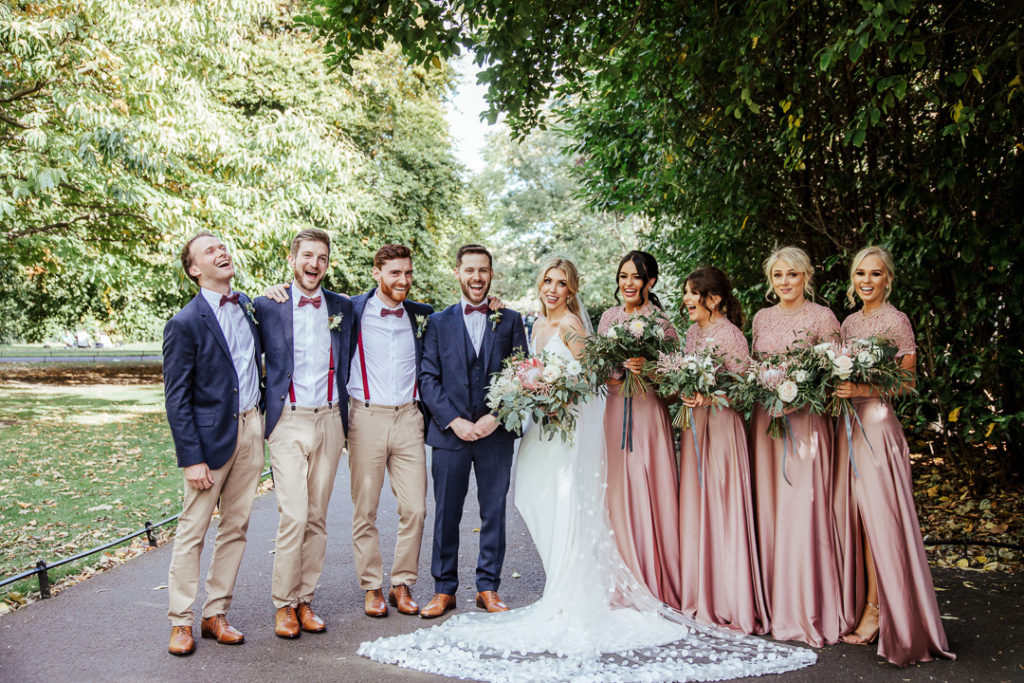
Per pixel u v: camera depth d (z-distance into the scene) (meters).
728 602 3.91
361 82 17.16
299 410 3.88
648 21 5.37
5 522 6.01
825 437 3.86
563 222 25.36
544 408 3.86
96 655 3.54
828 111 5.66
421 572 4.98
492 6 4.46
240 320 3.86
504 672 3.32
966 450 6.24
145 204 9.67
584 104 7.84
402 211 18.47
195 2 10.05
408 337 4.21
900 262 5.19
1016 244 4.93
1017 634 3.73
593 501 4.02
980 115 4.78
